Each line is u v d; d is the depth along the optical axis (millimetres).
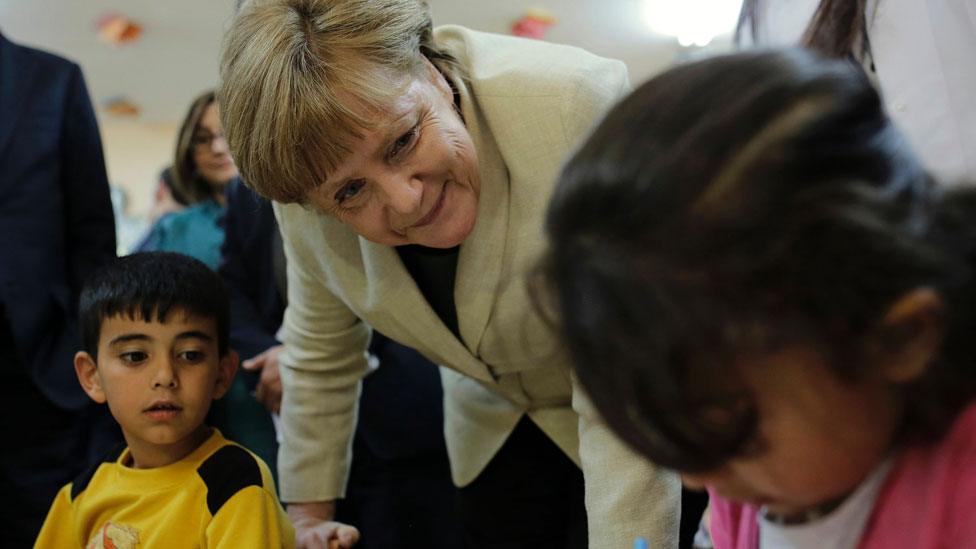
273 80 886
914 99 1040
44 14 4168
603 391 522
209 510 1164
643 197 496
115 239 1873
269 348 1738
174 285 1228
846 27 1072
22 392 1704
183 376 1215
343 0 910
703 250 481
